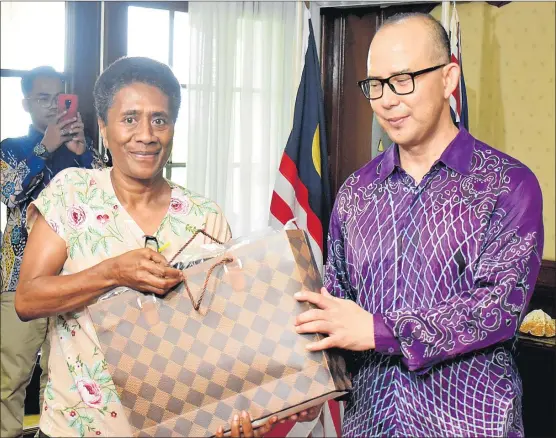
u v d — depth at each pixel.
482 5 3.59
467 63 3.67
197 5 3.17
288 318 1.38
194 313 1.38
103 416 1.44
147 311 1.38
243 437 1.39
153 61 1.52
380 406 1.53
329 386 1.37
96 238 1.49
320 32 3.39
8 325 2.67
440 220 1.49
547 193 3.56
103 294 1.44
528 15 3.52
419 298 1.49
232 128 3.30
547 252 3.57
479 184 1.48
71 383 1.47
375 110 1.52
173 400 1.38
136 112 1.46
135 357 1.38
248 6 3.27
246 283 1.40
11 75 2.95
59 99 2.82
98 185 1.53
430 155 1.54
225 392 1.38
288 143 2.77
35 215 1.53
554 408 3.16
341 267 1.67
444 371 1.46
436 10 3.29
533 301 3.49
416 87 1.46
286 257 1.41
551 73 3.49
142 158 1.48
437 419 1.46
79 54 3.06
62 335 1.49
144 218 1.54
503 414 1.42
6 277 2.70
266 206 3.39
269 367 1.37
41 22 2.99
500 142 3.68
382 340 1.38
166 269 1.35
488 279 1.41
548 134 3.54
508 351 1.49
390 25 1.50
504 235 1.44
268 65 3.34
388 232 1.55
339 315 1.38
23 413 2.75
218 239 1.59
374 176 1.62
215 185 3.26
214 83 3.22
